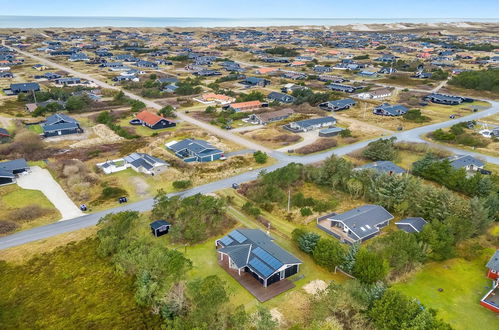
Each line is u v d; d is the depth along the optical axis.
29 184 71.25
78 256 50.16
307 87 163.38
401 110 124.06
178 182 69.88
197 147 84.88
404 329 33.97
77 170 74.56
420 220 56.19
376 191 63.84
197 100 140.75
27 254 50.41
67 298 42.84
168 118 116.94
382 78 188.12
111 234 50.97
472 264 49.53
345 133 100.44
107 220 54.84
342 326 36.75
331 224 57.97
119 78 172.00
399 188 61.84
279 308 41.12
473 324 39.06
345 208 64.00
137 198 66.44
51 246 52.22
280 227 58.28
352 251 46.34
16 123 106.38
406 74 194.62
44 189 69.38
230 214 61.47
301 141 96.94
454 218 52.28
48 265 48.28
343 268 46.50
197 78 176.38
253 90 159.38
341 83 173.12
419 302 38.72
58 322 39.38
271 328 35.31
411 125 111.50
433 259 49.53
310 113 124.12
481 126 110.38
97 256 50.25
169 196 66.81
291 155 87.06
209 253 51.31
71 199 65.75
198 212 56.66
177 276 41.22
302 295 43.28
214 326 35.66
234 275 46.50
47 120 104.44
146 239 49.88
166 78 172.62
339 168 71.19
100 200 65.06
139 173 76.69
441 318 38.41
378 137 100.44
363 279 43.56
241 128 108.38
